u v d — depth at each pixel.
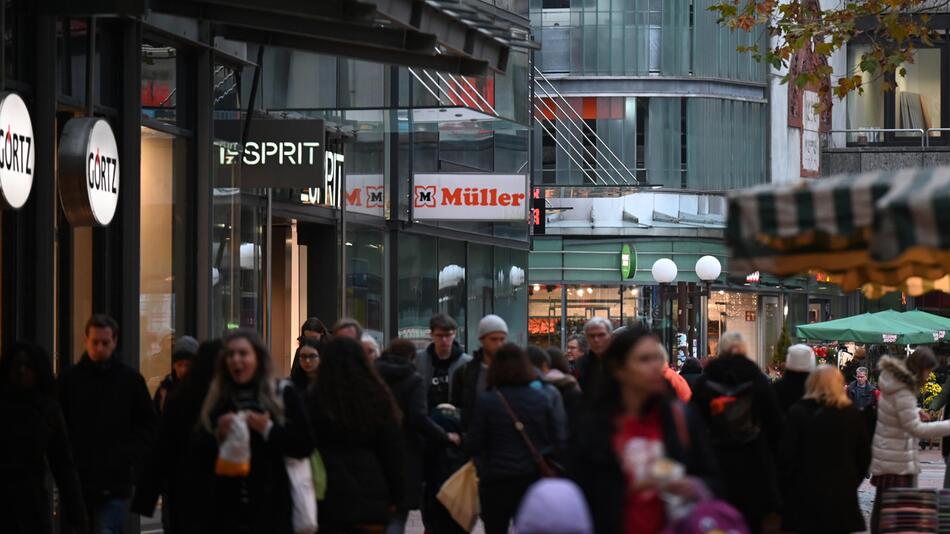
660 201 117.81
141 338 34.97
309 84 45.34
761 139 124.06
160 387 27.38
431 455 29.23
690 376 37.16
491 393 25.03
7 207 27.31
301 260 53.78
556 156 116.50
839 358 98.56
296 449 20.23
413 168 59.72
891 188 15.80
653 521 14.63
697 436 15.43
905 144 129.50
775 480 26.41
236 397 20.25
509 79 53.91
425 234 62.31
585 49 117.62
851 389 63.69
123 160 33.59
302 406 20.41
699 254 119.06
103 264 32.91
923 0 43.97
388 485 22.17
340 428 21.72
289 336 52.62
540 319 117.25
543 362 28.20
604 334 30.19
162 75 36.09
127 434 25.59
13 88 28.78
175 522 20.72
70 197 30.19
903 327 75.81
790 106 125.69
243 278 44.53
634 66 117.81
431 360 31.25
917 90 128.88
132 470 26.38
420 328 61.88
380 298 58.12
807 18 44.31
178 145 37.03
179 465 20.59
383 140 58.00
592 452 15.48
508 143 70.88
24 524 21.84
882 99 130.00
